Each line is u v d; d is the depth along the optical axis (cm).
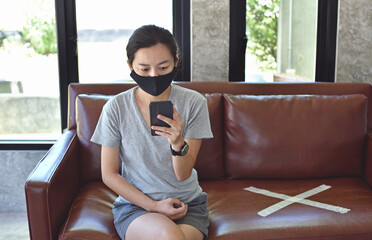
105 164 159
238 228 159
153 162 157
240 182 208
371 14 259
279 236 155
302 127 211
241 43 268
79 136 209
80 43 268
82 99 212
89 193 190
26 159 270
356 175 215
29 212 154
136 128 156
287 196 188
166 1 266
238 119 212
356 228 159
